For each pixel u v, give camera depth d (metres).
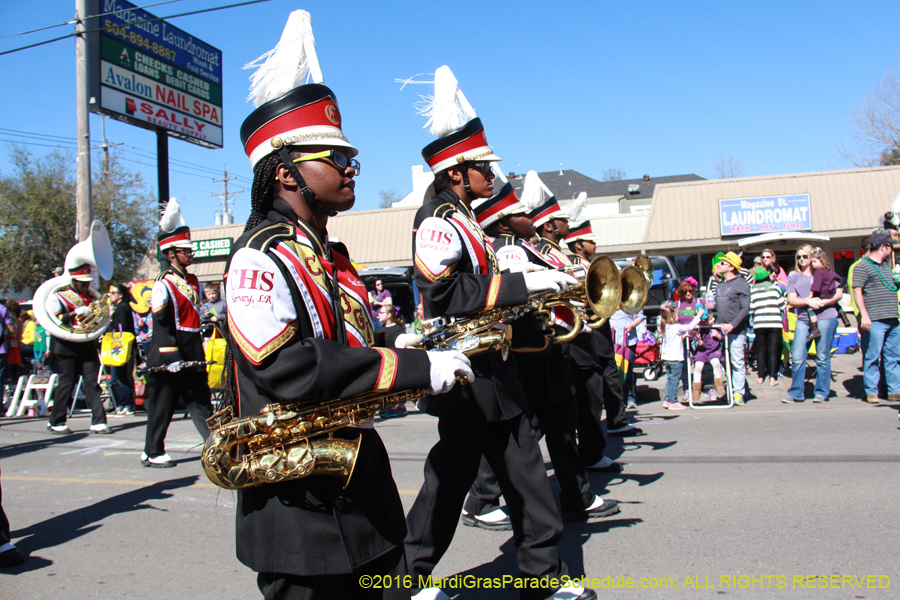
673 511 4.19
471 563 3.56
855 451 5.50
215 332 6.53
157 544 4.03
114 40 13.62
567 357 3.94
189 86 15.68
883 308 7.47
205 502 4.91
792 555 3.42
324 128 1.86
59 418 8.02
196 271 23.97
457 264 2.81
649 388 9.49
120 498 5.03
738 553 3.47
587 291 2.93
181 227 6.02
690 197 20.59
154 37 14.70
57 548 3.99
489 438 2.86
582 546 3.67
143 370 5.99
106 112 13.44
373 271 15.65
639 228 21.62
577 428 5.20
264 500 1.68
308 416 1.67
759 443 6.00
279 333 1.59
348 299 1.87
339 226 23.17
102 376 10.61
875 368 7.76
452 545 3.83
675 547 3.60
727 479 4.85
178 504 4.86
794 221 19.33
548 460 6.07
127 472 5.88
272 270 1.63
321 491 1.67
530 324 3.50
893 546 3.46
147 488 5.31
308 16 1.99
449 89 3.16
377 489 1.77
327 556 1.64
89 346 8.13
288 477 1.61
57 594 3.33
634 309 3.32
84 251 8.16
